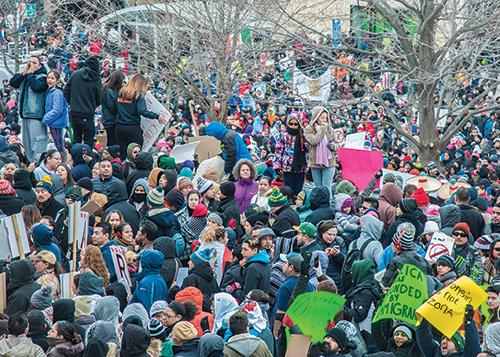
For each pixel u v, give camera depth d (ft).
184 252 63.41
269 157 89.76
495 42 105.60
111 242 59.41
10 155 77.00
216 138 80.38
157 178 71.97
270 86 116.57
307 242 58.13
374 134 126.11
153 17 113.50
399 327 47.50
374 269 56.54
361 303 51.85
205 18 108.06
